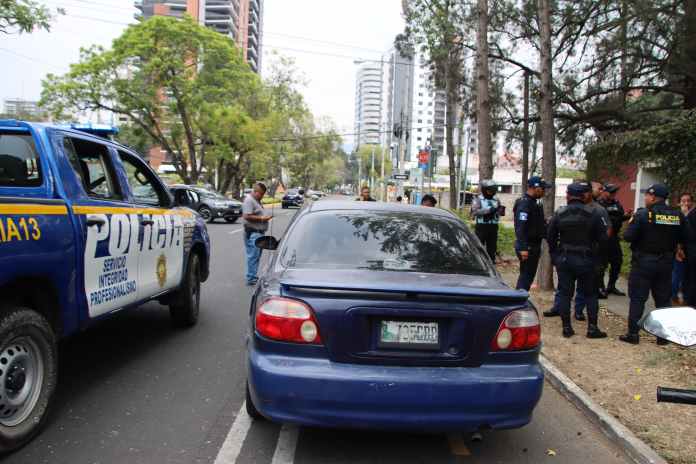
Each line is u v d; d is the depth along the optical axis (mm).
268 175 62875
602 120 17969
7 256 3426
